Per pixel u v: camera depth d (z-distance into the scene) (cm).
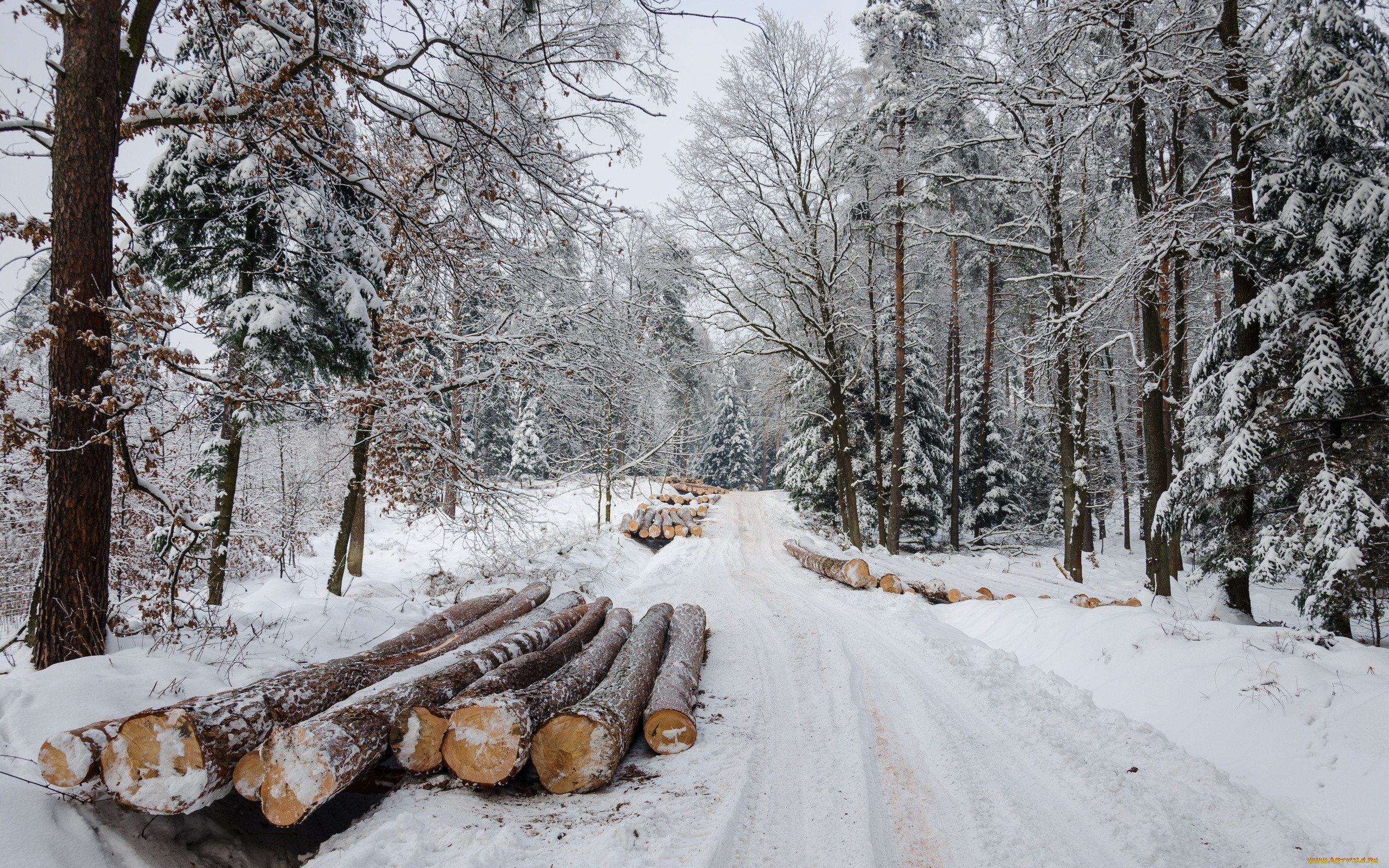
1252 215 755
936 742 487
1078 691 590
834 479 2264
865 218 1789
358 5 557
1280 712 453
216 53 616
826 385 2186
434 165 723
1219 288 1264
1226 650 549
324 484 1530
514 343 892
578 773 412
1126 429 2495
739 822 370
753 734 514
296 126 597
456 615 753
